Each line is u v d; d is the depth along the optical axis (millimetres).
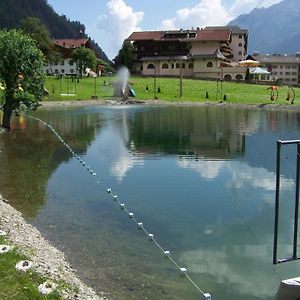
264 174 19953
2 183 17750
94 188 17328
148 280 9312
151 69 118000
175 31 120875
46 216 13516
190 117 48844
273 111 58688
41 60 32500
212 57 111312
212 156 24672
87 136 32656
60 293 7688
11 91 32500
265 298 8695
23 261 8680
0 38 30953
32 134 32844
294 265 10141
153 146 28297
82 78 98188
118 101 67938
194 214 14102
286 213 13984
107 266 9914
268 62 137625
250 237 11922
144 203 15273
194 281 9352
